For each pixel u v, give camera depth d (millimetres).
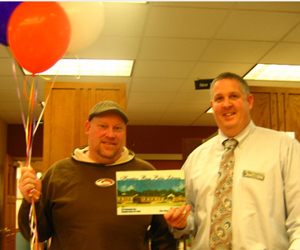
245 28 3461
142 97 5691
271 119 2771
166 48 3879
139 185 1490
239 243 1459
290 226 1462
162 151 7680
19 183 1494
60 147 2922
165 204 1471
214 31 3508
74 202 1605
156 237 1759
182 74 4691
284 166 1555
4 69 4242
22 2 1550
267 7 3082
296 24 3393
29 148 1536
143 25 3357
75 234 1562
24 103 5750
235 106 1655
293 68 4625
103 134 1659
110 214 1594
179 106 6266
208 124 7750
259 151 1620
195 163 1832
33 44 1431
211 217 1578
